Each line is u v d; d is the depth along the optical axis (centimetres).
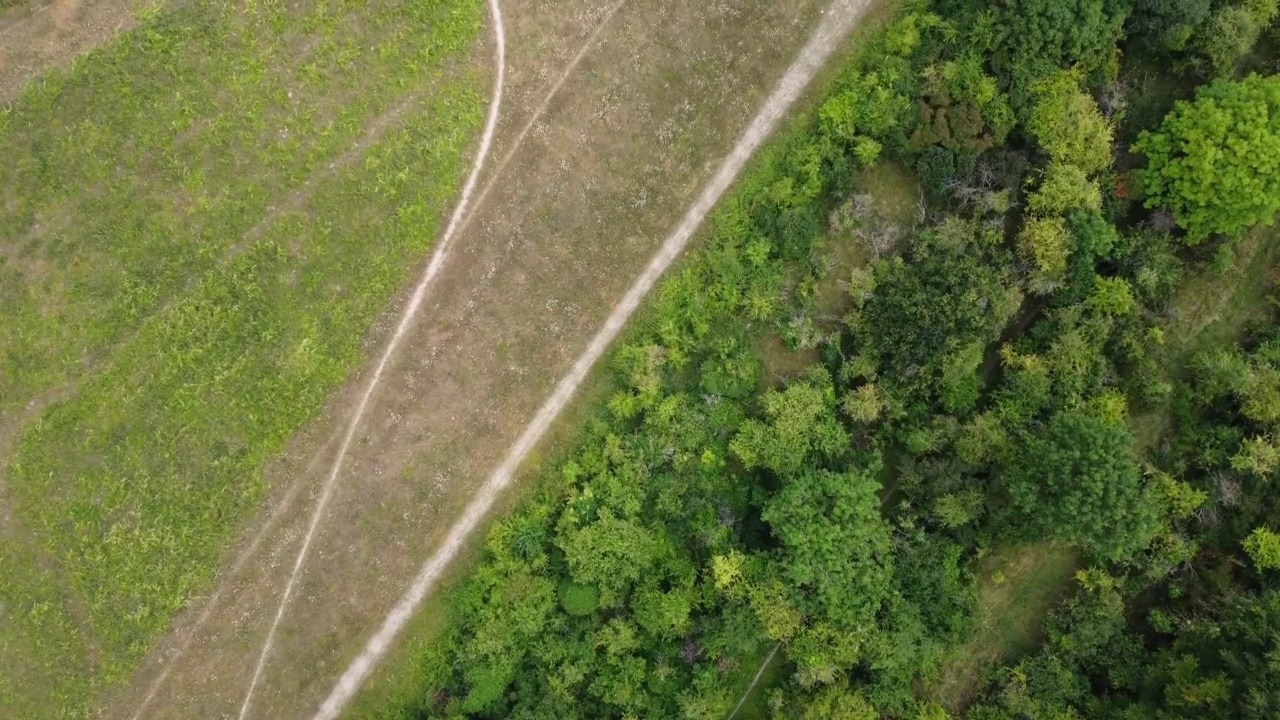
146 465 3086
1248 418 2991
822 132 3048
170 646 3095
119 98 3038
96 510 3066
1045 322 3005
